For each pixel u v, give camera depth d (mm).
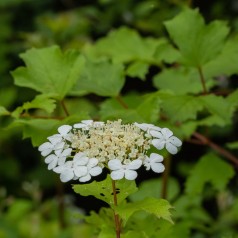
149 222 532
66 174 420
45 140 521
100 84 602
